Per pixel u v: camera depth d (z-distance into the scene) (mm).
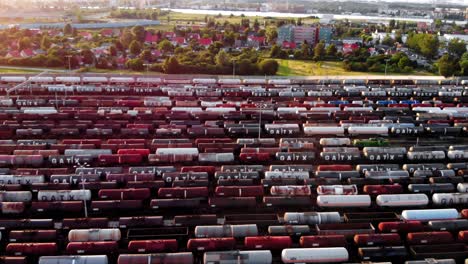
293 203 62938
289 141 83562
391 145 86125
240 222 57312
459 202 64500
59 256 49438
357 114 100875
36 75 127750
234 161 77312
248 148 79250
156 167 71000
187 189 63625
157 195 64438
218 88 118188
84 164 74500
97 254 51656
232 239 53000
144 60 153750
